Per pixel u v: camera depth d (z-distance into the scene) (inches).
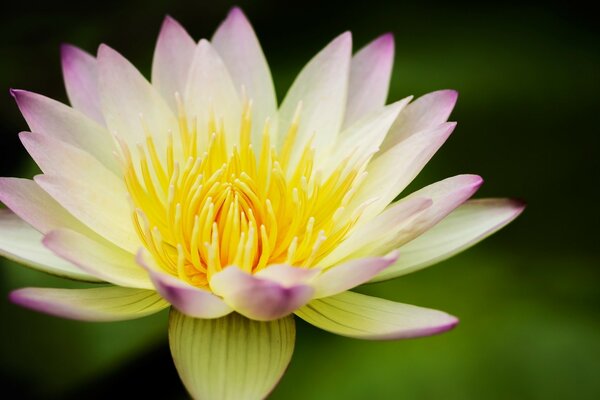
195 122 15.6
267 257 15.0
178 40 16.5
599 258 16.1
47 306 13.8
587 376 15.1
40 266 14.7
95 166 15.2
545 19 17.8
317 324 14.7
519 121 16.9
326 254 15.1
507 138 16.8
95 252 14.6
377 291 16.1
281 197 15.4
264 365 14.4
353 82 16.7
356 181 15.0
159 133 15.9
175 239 15.3
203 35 18.8
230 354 14.5
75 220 15.0
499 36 17.7
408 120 15.9
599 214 16.3
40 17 18.5
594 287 15.8
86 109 16.2
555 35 17.6
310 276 14.1
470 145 16.9
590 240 16.2
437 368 15.3
